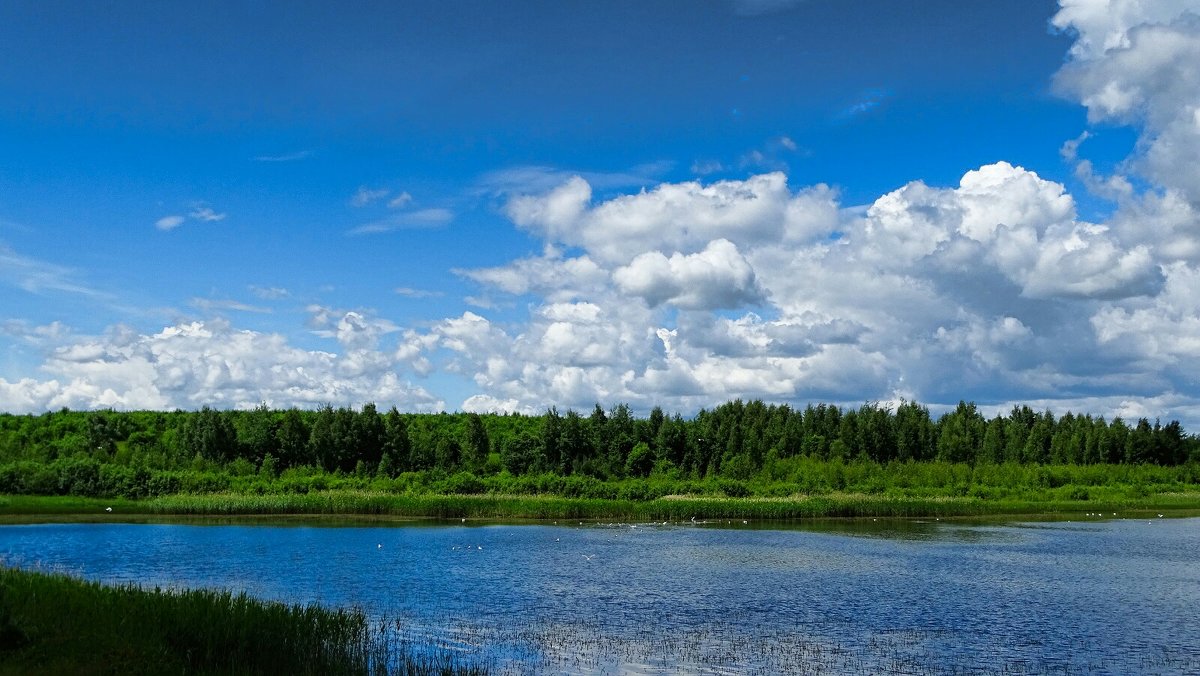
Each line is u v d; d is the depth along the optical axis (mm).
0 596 24500
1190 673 30719
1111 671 30922
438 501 96875
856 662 31453
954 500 110562
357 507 97562
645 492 113625
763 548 67750
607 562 58375
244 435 138875
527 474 127625
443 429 170500
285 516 94000
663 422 150000
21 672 21094
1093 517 103812
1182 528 89250
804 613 40625
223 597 29875
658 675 29125
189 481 106812
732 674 29469
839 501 104750
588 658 31234
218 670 23453
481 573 52594
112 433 134500
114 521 85062
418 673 26375
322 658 25844
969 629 37500
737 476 135000
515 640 33969
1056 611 41938
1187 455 180750
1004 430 186000
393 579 49812
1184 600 45406
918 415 177875
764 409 186750
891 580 51188
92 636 23734
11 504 92062
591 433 146250
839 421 177125
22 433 135125
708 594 45656
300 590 45719
